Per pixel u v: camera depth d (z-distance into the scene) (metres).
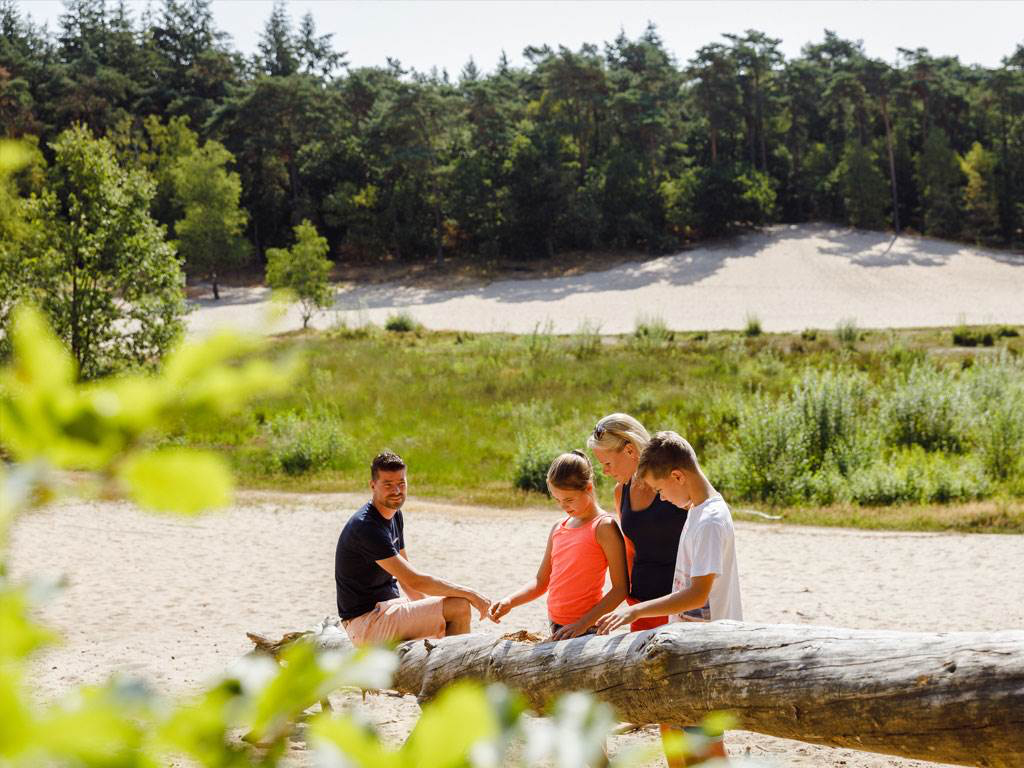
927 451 19.86
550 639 4.32
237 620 9.35
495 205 87.69
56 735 0.39
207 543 13.40
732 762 0.58
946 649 2.98
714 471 18.30
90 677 6.37
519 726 0.45
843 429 19.22
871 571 11.97
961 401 20.59
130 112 98.19
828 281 74.81
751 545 13.75
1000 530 14.40
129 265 22.78
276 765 0.47
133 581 11.05
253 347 0.42
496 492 18.31
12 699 0.39
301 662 0.48
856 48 117.00
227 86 98.75
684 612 4.12
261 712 0.47
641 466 4.16
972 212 91.88
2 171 0.51
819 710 3.15
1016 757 2.80
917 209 94.50
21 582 0.43
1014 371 22.48
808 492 17.44
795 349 41.44
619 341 47.50
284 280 55.44
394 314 65.44
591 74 94.06
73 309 22.14
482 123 90.25
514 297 73.88
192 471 0.38
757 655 3.34
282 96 91.38
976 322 57.88
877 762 4.92
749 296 70.75
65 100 89.69
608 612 4.39
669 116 101.25
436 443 23.67
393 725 5.16
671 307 67.75
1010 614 9.70
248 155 91.25
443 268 86.31
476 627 9.08
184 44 108.88
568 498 4.61
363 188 92.12
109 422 0.38
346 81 104.56
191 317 61.66
